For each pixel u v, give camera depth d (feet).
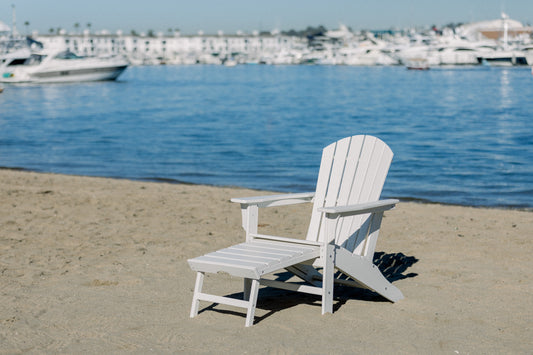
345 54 444.14
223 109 113.91
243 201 13.97
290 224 24.43
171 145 63.52
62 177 40.63
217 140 67.56
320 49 548.72
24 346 11.70
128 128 83.05
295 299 14.69
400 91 161.48
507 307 13.56
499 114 94.68
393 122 85.97
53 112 114.62
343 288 15.71
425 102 123.44
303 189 38.50
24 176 40.68
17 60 204.64
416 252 19.30
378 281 14.01
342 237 14.88
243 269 11.88
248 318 12.55
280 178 43.01
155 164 50.60
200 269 12.53
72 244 20.40
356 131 74.90
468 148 57.36
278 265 12.32
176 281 16.10
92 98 153.89
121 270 17.16
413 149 57.26
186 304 14.16
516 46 332.19
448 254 18.83
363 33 566.36
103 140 69.15
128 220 24.73
